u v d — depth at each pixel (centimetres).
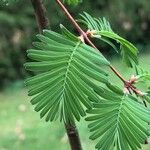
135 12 669
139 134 45
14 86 549
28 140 363
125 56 53
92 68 44
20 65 568
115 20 648
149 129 45
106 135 44
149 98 47
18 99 503
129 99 46
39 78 44
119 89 46
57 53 44
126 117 45
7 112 458
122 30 658
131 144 44
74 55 44
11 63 567
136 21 670
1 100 507
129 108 45
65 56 44
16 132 385
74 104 43
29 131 377
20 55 568
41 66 44
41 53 44
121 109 45
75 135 57
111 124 44
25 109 455
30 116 430
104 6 628
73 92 43
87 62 44
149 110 46
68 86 43
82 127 306
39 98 43
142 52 650
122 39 51
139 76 49
